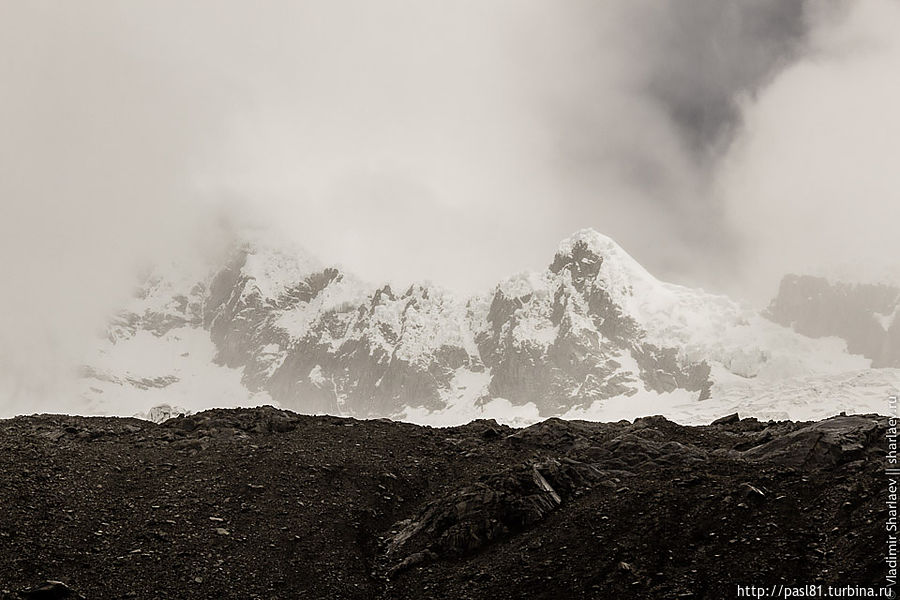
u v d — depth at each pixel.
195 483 32.94
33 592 24.95
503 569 28.19
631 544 28.08
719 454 35.03
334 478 34.16
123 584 26.44
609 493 32.06
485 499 31.34
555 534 29.61
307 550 29.33
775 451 33.34
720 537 27.70
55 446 35.50
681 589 25.52
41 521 28.92
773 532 27.45
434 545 30.05
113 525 29.47
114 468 33.69
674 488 31.16
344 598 27.34
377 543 30.83
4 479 31.23
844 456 31.88
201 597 26.39
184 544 28.77
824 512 28.12
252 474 33.88
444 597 27.33
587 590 26.33
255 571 27.89
